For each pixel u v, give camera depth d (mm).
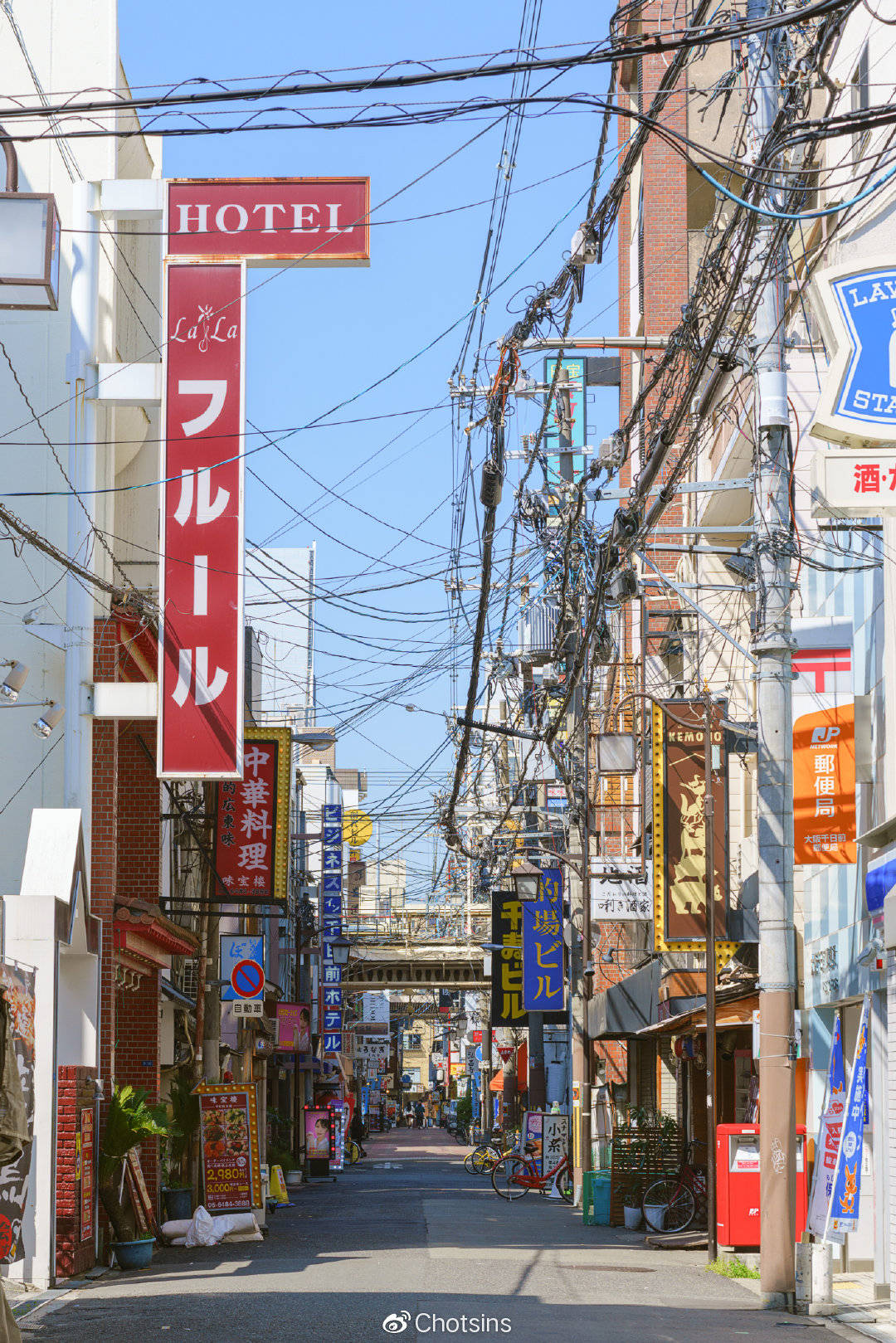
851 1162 18484
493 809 53750
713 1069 22734
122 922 24703
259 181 23859
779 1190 17734
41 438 26203
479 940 83688
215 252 23781
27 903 20031
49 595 25969
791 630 18875
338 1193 43438
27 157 26125
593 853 44500
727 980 29656
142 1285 19359
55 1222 19484
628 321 53688
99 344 24875
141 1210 22766
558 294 18672
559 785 48094
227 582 23719
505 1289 18359
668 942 26688
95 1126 21703
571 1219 31562
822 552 24219
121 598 24094
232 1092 27422
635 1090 47281
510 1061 72750
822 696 20859
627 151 16656
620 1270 21000
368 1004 122062
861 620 21641
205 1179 26844
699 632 33156
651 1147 29484
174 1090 29281
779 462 18703
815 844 20656
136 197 24156
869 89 20875
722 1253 21531
